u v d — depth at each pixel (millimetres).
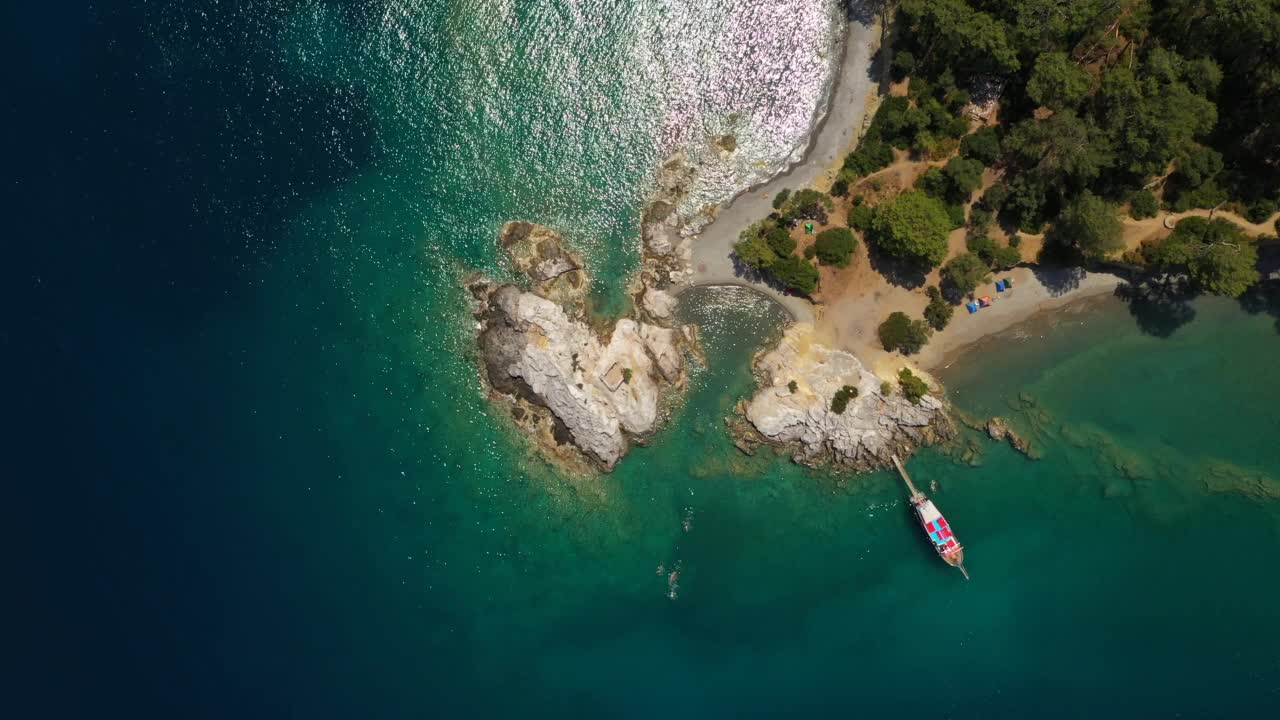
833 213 61312
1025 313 60875
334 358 66438
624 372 62719
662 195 63531
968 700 62688
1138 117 52375
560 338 62969
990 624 62656
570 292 64000
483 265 64875
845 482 63000
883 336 61062
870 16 61375
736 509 64250
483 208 65125
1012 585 62438
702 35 63531
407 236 65750
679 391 63906
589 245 64125
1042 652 62094
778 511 63938
